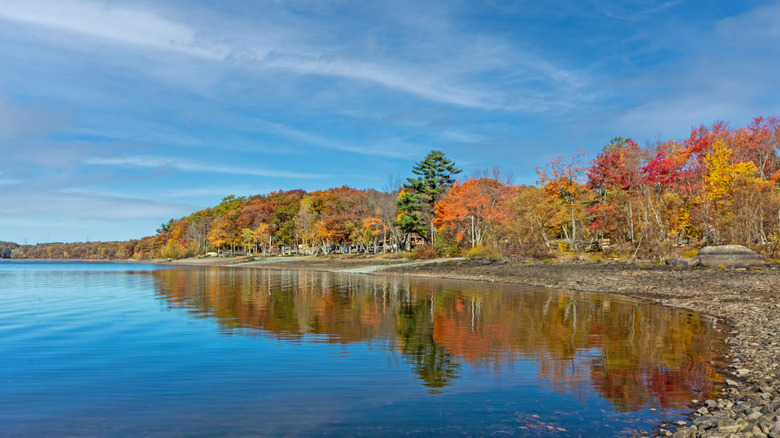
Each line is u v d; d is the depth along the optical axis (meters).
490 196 62.25
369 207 84.00
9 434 7.39
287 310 22.55
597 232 58.25
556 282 35.22
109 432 7.47
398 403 8.84
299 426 7.70
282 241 116.25
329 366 11.68
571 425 7.66
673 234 43.22
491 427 7.60
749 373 10.43
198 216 175.25
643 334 15.46
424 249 65.62
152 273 68.12
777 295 22.41
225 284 40.97
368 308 23.09
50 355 12.98
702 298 23.48
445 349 13.56
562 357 12.44
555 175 59.06
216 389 9.78
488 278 41.75
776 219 39.22
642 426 7.60
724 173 44.12
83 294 32.59
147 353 13.20
